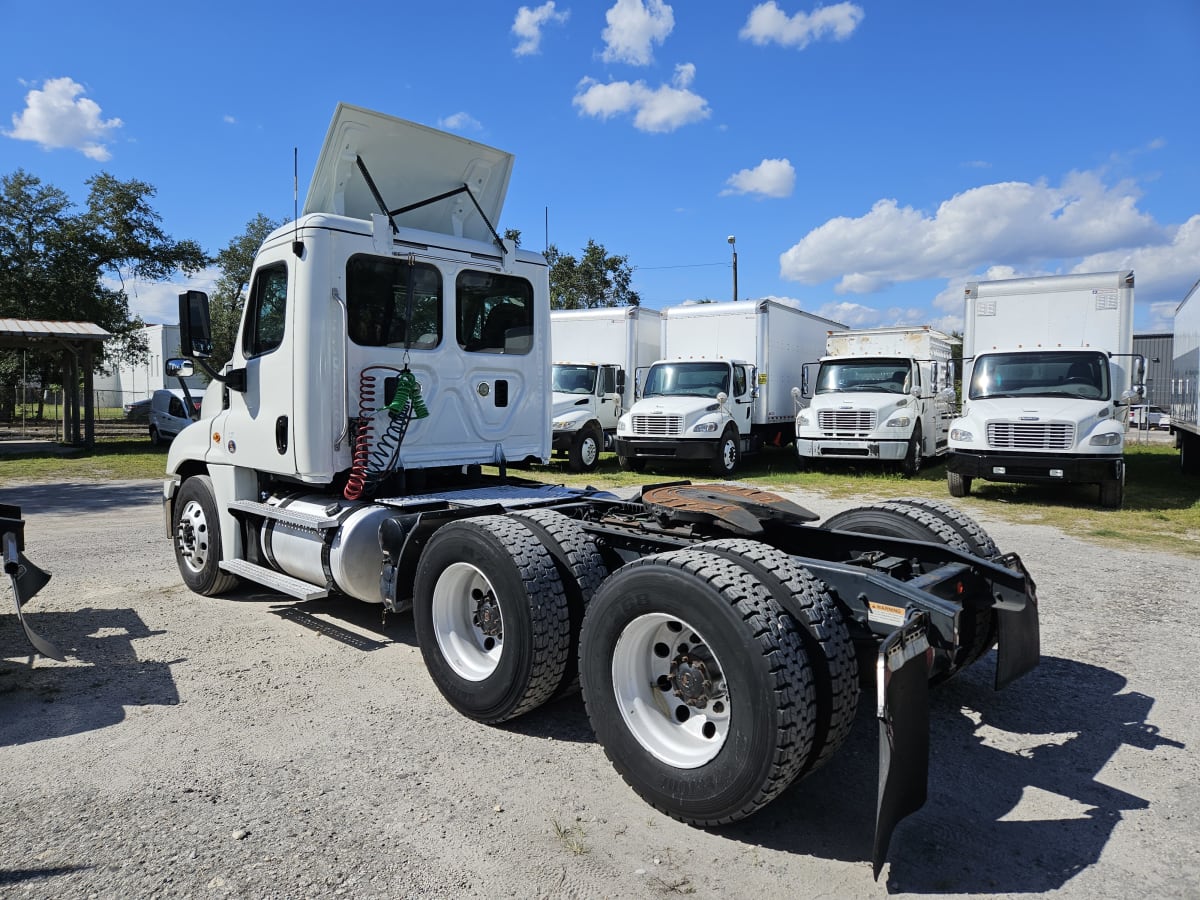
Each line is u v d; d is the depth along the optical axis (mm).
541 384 6082
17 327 20234
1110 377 12039
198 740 3682
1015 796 3246
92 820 2982
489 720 3807
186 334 5184
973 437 11836
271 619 5598
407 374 5027
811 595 2924
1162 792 3271
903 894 2588
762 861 2773
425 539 4367
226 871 2666
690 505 3855
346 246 4895
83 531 9234
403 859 2754
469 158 5746
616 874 2688
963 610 3713
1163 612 5918
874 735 3854
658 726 3152
